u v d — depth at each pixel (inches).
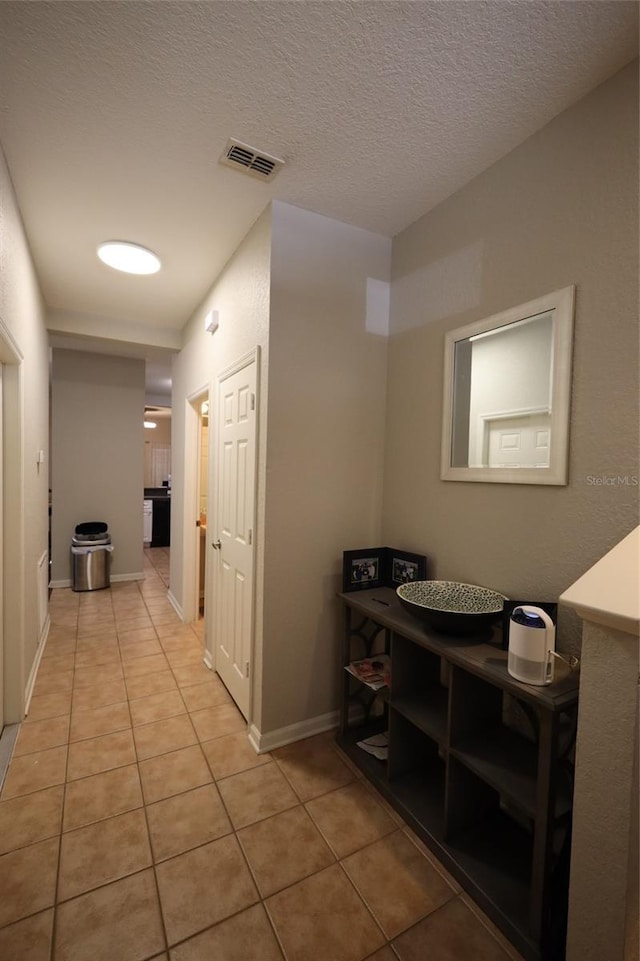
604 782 35.4
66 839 59.2
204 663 114.7
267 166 69.2
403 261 87.6
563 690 46.4
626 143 50.6
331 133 62.1
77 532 184.4
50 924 48.1
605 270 52.6
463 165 68.9
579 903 37.1
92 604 162.6
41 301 118.9
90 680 104.2
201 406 144.5
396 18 45.5
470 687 58.6
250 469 85.5
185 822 62.7
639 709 33.5
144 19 46.0
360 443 88.6
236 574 94.0
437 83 53.4
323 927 48.7
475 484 70.8
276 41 48.3
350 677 87.8
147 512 284.0
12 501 84.7
